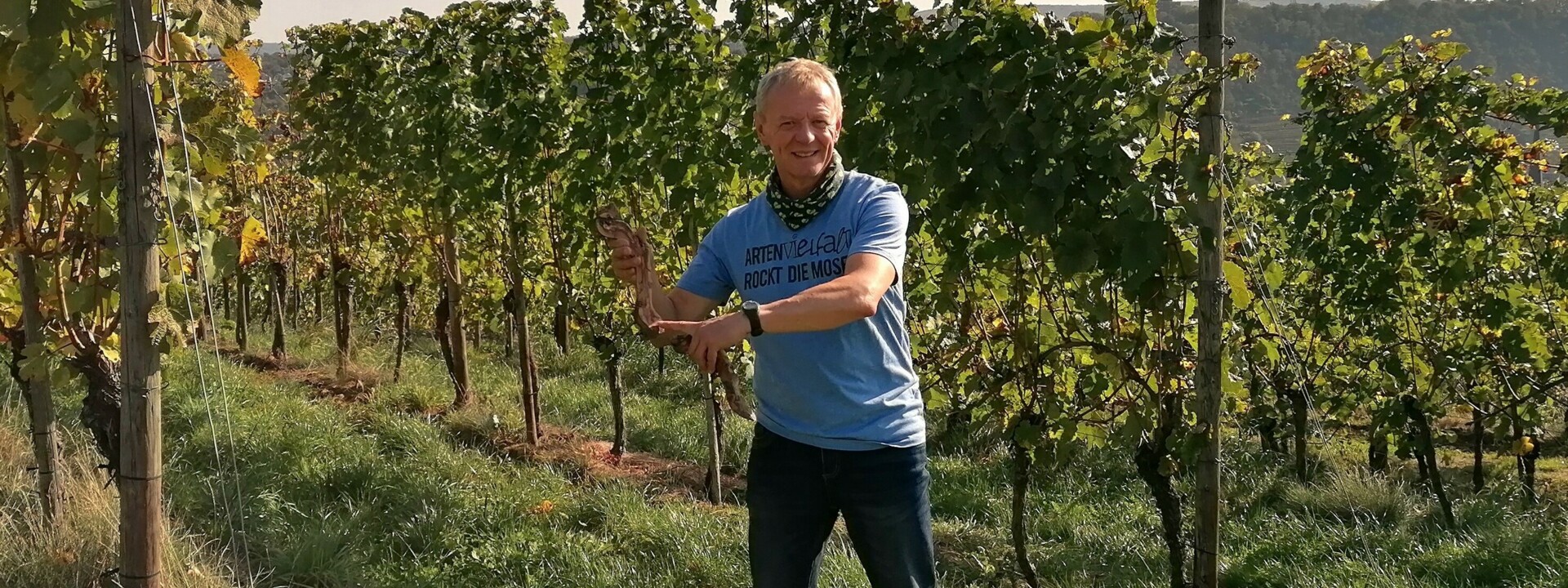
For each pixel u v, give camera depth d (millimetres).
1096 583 4680
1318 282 6402
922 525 2285
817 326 1872
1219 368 3273
